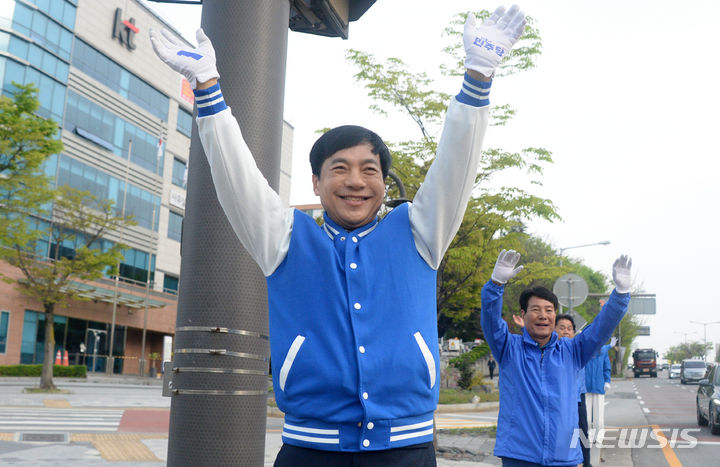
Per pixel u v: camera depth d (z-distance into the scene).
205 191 3.98
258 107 4.09
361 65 14.34
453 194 1.91
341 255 1.96
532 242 33.12
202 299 3.91
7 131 18.84
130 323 40.16
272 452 9.00
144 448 9.34
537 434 4.16
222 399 3.83
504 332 4.35
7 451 8.59
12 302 32.00
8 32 31.89
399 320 1.90
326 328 1.88
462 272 15.96
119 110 39.81
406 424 1.88
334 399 1.85
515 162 14.31
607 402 24.19
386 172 2.08
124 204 39.44
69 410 15.62
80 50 36.69
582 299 11.53
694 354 133.88
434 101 14.18
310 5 5.10
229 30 4.12
